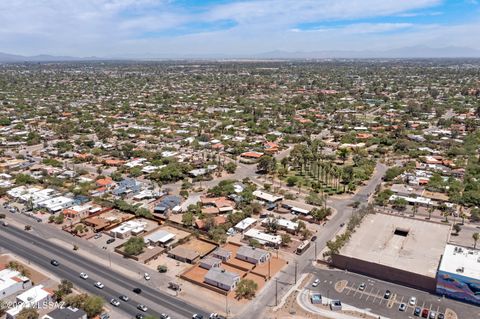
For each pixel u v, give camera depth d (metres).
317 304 105.69
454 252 120.56
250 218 158.75
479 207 169.62
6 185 196.75
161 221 158.50
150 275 120.56
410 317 100.25
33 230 152.50
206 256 132.00
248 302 106.69
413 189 192.50
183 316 100.88
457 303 106.19
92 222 155.12
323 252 134.38
